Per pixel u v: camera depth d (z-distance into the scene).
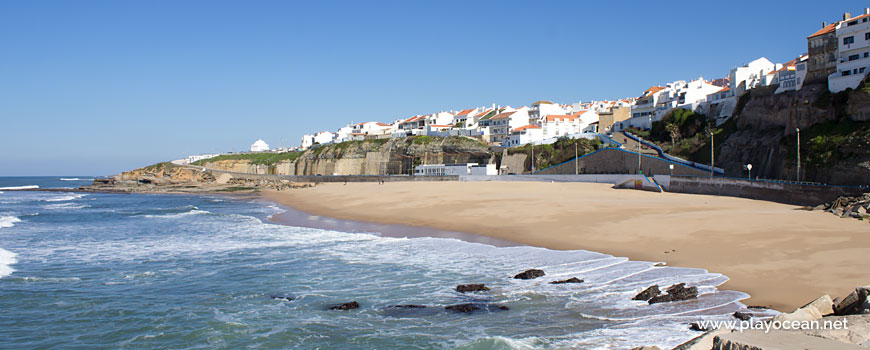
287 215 60.72
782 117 68.81
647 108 107.81
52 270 30.27
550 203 55.09
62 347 18.50
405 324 19.97
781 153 64.25
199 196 111.38
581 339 17.25
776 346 11.02
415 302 22.66
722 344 11.83
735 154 74.06
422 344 17.91
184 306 22.91
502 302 21.98
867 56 63.44
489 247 34.44
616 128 111.50
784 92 71.25
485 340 17.53
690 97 97.19
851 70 64.75
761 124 73.06
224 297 24.20
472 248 34.38
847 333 12.21
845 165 53.31
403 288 24.92
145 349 18.22
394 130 180.75
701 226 35.44
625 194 66.00
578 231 37.31
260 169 184.38
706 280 22.98
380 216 53.38
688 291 20.91
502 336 18.12
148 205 84.94
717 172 70.62
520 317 19.98
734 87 87.25
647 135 99.75
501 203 57.38
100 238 42.75
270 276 28.03
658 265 26.52
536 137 122.38
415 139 137.00
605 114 117.25
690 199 56.94
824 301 15.89
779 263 24.14
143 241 40.72
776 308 18.77
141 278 28.12
